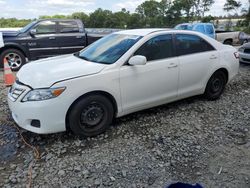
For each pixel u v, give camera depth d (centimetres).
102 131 432
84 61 455
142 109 478
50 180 325
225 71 592
